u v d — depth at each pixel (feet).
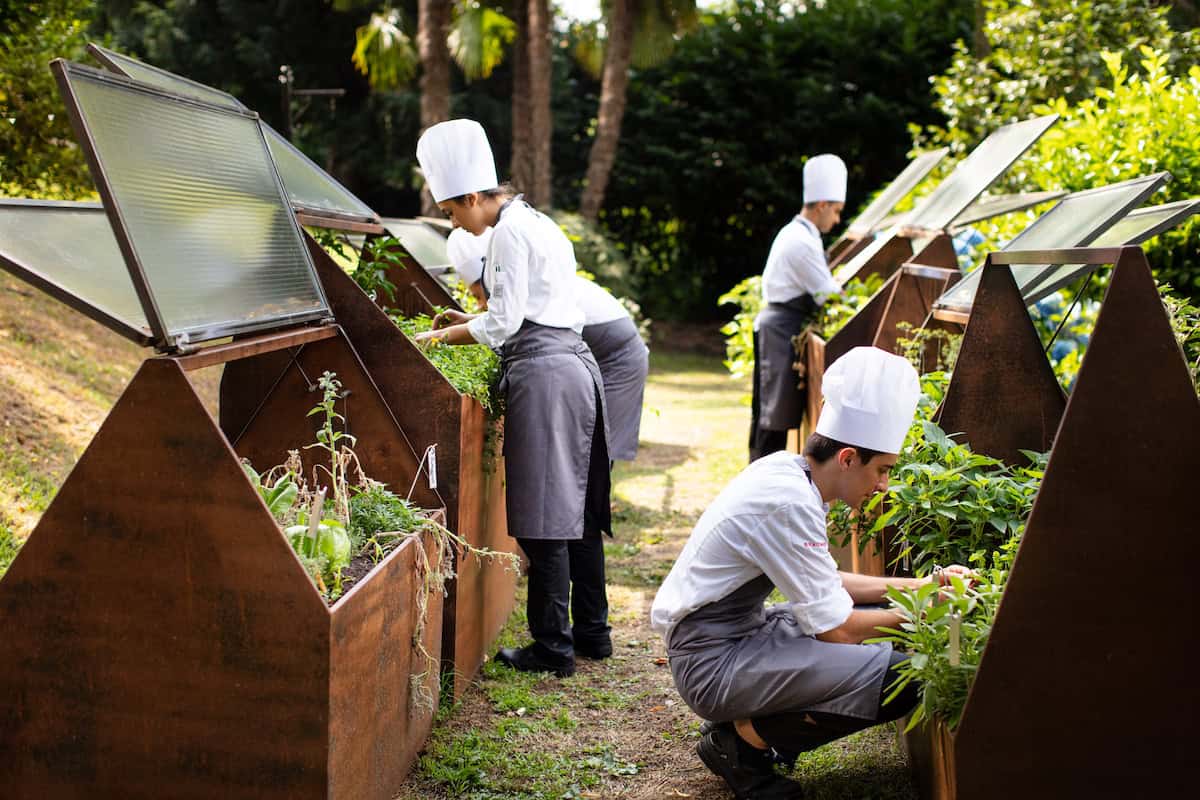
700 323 60.23
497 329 12.18
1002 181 22.84
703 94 59.62
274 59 60.95
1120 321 7.25
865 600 9.84
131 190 8.15
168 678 8.01
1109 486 7.36
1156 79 17.47
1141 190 10.75
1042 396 10.55
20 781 8.30
